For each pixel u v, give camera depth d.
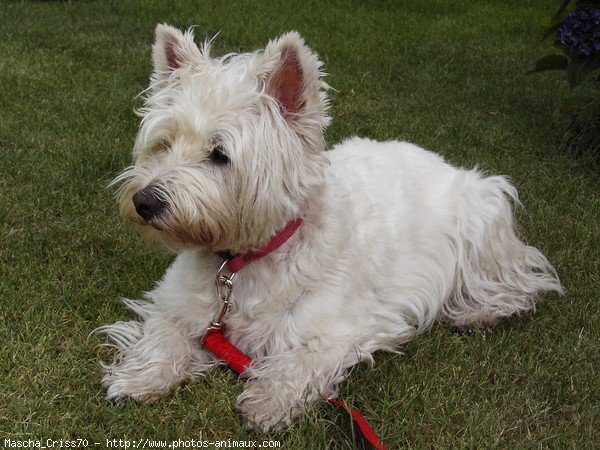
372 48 2.12
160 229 0.72
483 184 1.00
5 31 2.03
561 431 0.72
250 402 0.71
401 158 0.98
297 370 0.74
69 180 1.16
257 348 0.78
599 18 1.27
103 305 0.87
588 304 0.94
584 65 1.32
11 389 0.72
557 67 1.41
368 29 2.36
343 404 0.70
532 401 0.76
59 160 1.23
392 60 1.99
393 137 1.43
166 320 0.81
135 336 0.81
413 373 0.79
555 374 0.80
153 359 0.76
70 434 0.68
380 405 0.74
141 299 0.90
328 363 0.75
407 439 0.70
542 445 0.71
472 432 0.71
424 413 0.73
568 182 1.28
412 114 1.58
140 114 0.79
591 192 1.26
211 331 0.79
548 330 0.89
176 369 0.76
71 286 0.89
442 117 1.57
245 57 0.77
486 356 0.82
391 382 0.77
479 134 1.47
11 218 1.04
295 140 0.74
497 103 1.69
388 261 0.87
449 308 0.96
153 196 0.70
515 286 0.97
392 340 0.82
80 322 0.83
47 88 1.57
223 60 0.78
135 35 2.10
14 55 1.80
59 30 2.08
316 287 0.76
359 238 0.83
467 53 2.13
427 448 0.69
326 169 0.85
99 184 1.17
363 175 0.92
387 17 2.58
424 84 1.80
